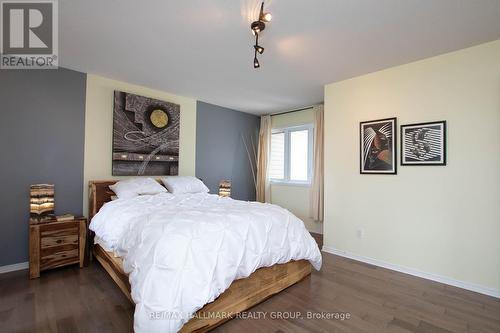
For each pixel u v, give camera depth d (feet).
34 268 8.41
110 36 7.61
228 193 14.82
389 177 9.86
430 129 8.86
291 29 7.10
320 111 14.61
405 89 9.46
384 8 6.14
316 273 9.27
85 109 10.61
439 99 8.72
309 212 15.39
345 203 11.11
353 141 10.87
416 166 9.21
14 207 9.08
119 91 11.44
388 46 8.10
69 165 10.25
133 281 5.47
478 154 8.01
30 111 9.39
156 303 4.96
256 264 6.58
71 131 10.28
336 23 6.80
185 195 10.98
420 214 9.12
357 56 8.82
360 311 6.77
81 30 7.29
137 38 7.71
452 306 7.07
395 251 9.68
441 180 8.68
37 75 9.53
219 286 5.65
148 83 11.78
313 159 14.88
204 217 6.70
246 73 10.44
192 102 14.25
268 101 14.61
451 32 7.24
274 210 8.30
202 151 14.82
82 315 6.35
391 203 9.80
